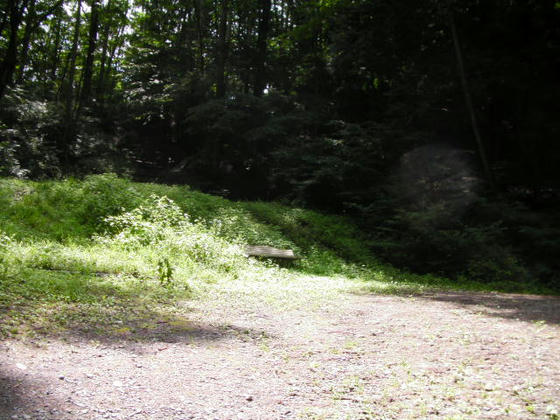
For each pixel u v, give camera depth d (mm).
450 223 18312
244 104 27828
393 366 4586
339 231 20297
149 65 32938
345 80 26703
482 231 17219
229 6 32562
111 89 41688
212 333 5617
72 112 30609
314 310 7461
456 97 22625
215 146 29719
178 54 33094
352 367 4551
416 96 23062
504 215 18266
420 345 5355
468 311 7680
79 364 4094
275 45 31922
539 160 20922
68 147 27984
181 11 35875
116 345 4766
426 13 22000
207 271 10578
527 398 3695
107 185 16453
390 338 5688
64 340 4723
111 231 13906
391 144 22734
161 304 6961
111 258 10148
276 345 5273
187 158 32156
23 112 26172
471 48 22219
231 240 15695
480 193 20109
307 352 5020
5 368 3771
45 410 3125
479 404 3604
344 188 23047
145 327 5590
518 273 15406
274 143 28500
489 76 21312
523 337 5707
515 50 21422
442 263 16781
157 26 35750
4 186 15289
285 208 21875
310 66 29250
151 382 3848
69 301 6289
